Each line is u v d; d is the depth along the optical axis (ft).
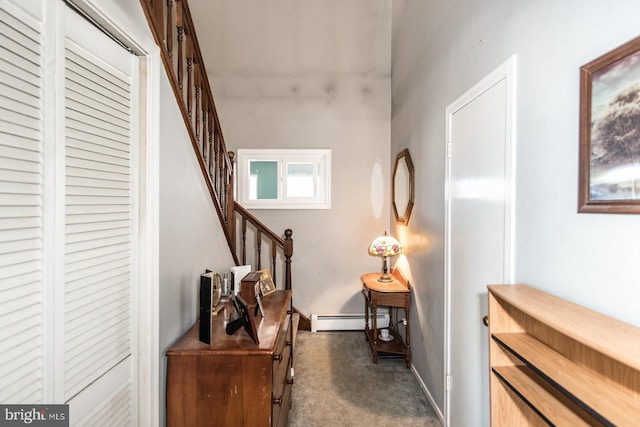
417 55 8.05
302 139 11.34
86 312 3.20
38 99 2.65
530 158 3.64
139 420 3.97
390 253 9.00
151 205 4.06
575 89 2.98
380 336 9.43
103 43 3.42
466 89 5.29
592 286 2.80
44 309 2.70
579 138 2.91
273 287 7.02
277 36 11.29
